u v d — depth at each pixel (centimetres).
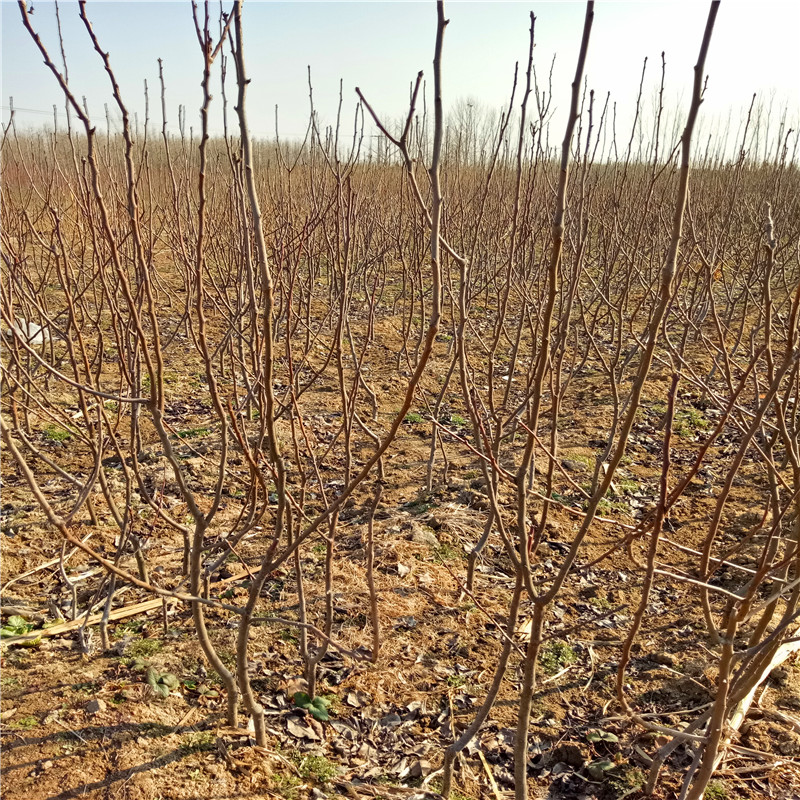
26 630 292
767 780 238
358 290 923
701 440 532
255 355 240
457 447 505
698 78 132
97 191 174
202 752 234
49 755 224
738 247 747
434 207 152
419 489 441
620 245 498
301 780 232
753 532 244
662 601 344
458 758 249
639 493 448
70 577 330
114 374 586
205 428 495
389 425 538
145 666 272
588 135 256
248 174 162
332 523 255
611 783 241
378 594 335
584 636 317
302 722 258
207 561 337
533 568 365
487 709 217
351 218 390
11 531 360
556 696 281
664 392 626
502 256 620
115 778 218
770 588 341
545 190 560
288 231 403
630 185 722
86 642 287
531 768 249
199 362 636
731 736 231
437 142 150
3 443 448
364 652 298
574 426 550
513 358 299
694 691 280
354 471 457
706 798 229
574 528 404
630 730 263
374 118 169
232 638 297
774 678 282
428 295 830
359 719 264
